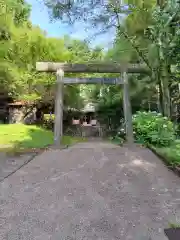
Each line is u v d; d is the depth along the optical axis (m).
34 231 1.78
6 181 2.86
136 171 3.23
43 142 5.56
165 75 5.95
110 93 9.88
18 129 7.24
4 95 11.26
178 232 1.71
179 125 5.53
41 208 2.16
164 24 5.00
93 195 2.45
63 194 2.48
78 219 1.95
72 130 10.97
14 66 8.07
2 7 6.77
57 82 5.97
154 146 4.75
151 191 2.53
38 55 8.36
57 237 1.70
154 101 8.14
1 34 7.43
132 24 6.08
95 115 11.12
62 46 8.63
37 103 11.22
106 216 1.99
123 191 2.54
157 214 2.01
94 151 4.51
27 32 7.94
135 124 5.75
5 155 4.21
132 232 1.74
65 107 11.17
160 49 5.36
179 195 2.41
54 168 3.42
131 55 6.41
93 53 8.21
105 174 3.12
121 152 4.38
